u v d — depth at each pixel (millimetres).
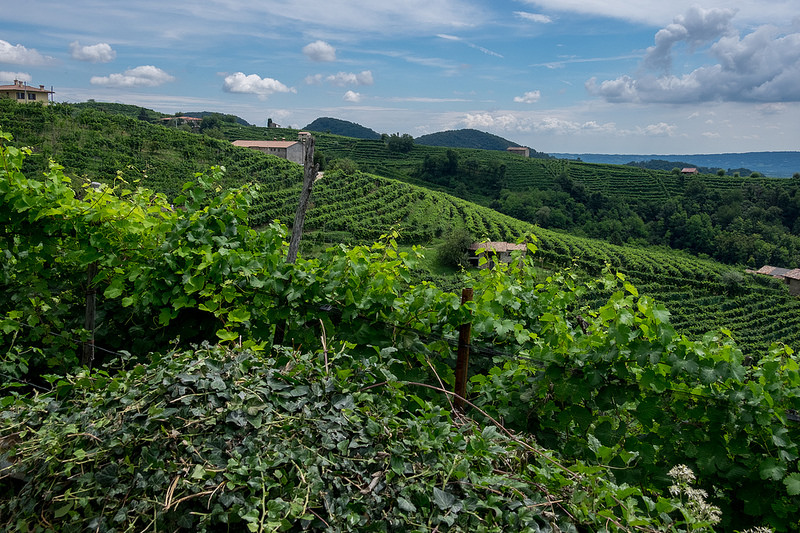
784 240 98375
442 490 2113
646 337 3307
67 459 2129
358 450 2211
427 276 50562
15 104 67000
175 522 1911
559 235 81938
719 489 3271
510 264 4699
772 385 3117
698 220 101688
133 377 2455
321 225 65125
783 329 54875
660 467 3336
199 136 83125
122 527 1943
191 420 2127
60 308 4383
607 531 2111
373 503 2035
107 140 68688
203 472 1959
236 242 4141
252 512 1848
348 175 90750
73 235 4227
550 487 2285
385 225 68938
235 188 4301
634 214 112625
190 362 2426
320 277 3947
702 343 3229
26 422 2486
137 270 4055
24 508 2111
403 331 3930
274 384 2375
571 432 3564
